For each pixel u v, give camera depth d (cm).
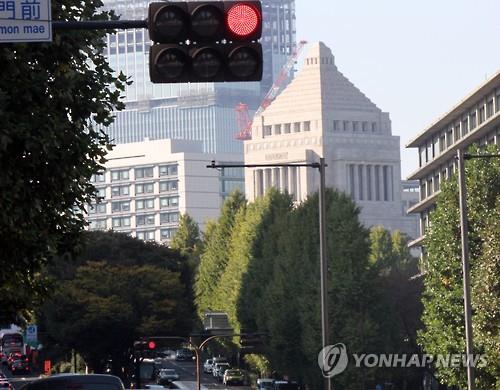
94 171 6888
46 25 4538
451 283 16425
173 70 4319
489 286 15000
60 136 6234
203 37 4350
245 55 4322
